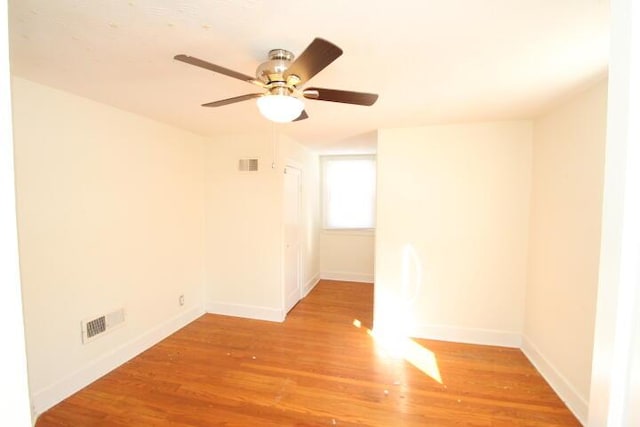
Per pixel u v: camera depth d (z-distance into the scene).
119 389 2.23
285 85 1.48
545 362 2.40
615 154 0.57
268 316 3.54
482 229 2.92
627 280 0.56
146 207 2.81
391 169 3.11
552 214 2.36
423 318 3.11
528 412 2.01
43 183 1.99
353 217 5.11
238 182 3.54
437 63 1.62
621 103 0.56
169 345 2.91
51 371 2.05
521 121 2.77
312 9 1.18
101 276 2.39
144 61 1.64
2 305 0.43
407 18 1.23
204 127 3.15
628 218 0.55
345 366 2.56
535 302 2.62
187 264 3.39
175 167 3.18
